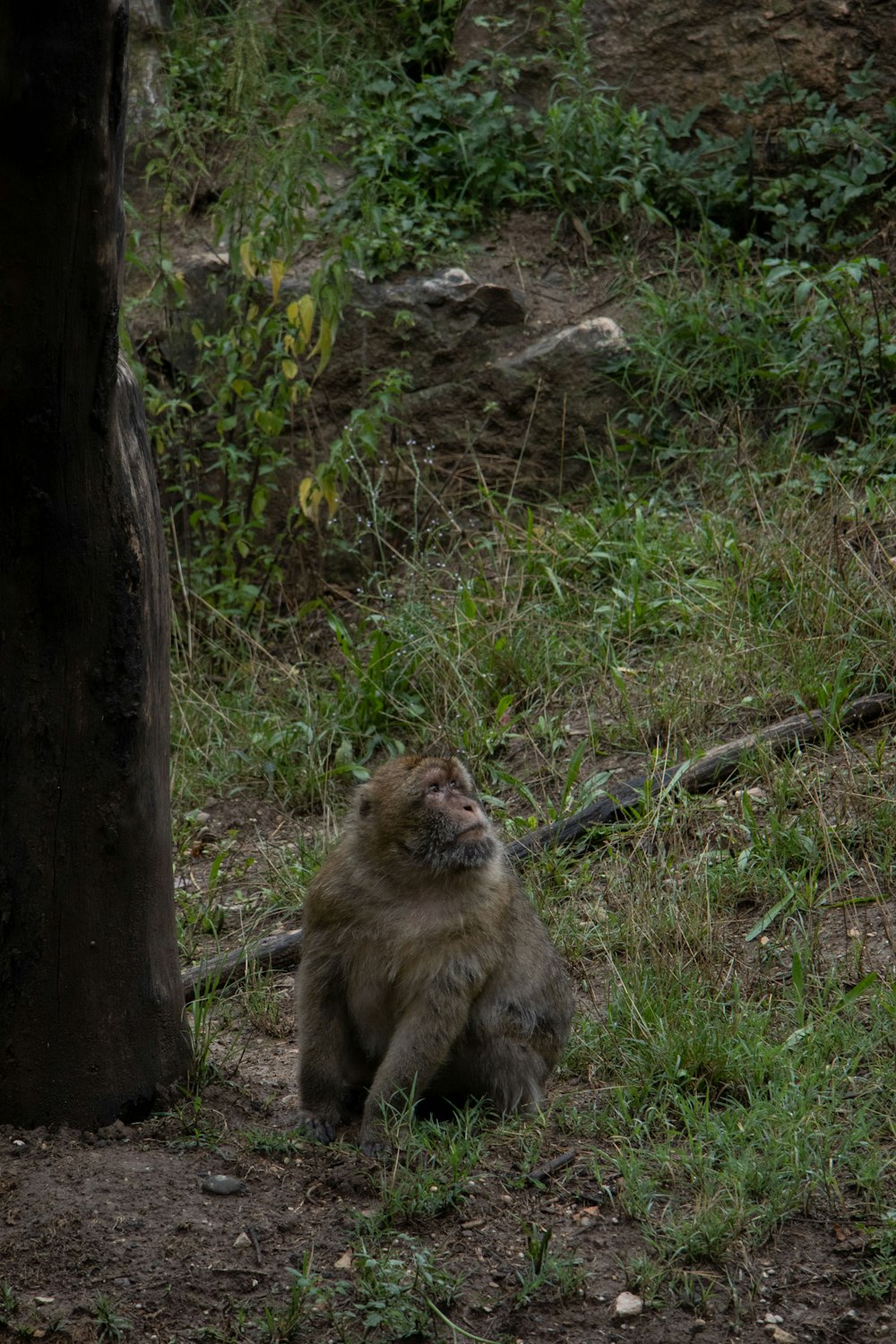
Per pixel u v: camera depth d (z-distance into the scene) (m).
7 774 5.55
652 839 8.90
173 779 10.52
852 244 13.69
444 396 13.30
